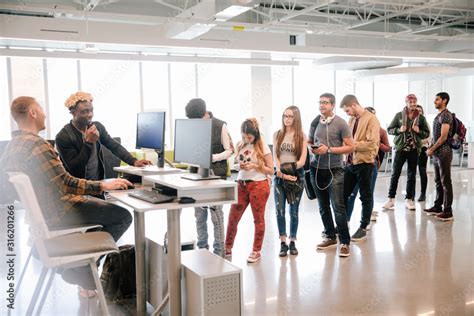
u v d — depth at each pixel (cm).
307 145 411
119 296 314
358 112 452
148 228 526
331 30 785
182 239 327
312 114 1236
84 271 286
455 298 302
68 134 313
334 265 380
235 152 402
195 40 670
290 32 872
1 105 872
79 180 256
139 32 688
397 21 958
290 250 416
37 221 212
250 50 702
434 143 540
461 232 483
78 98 311
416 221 540
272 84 1170
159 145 321
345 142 394
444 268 365
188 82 1083
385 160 1054
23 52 743
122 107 1011
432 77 1120
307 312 284
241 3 536
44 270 247
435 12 883
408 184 608
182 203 238
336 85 1261
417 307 288
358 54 762
